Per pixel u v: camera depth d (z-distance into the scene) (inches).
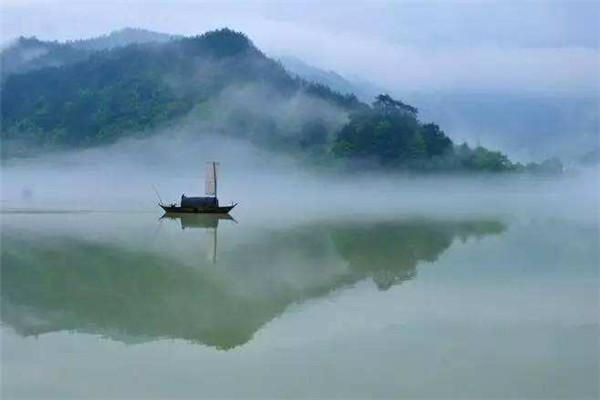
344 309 1071.0
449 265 1534.2
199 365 789.2
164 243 1958.7
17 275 1374.3
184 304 1101.1
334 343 877.8
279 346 864.9
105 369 775.1
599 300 1133.7
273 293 1196.5
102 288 1234.6
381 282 1311.5
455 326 961.5
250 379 742.5
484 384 725.9
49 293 1184.2
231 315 1025.5
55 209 3275.1
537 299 1144.2
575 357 815.7
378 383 730.2
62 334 917.8
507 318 1008.2
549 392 703.1
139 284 1277.1
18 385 726.5
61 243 1927.9
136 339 896.3
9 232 2204.7
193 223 2642.7
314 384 729.0
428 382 732.7
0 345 864.9
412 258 1656.0
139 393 705.0
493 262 1583.4
